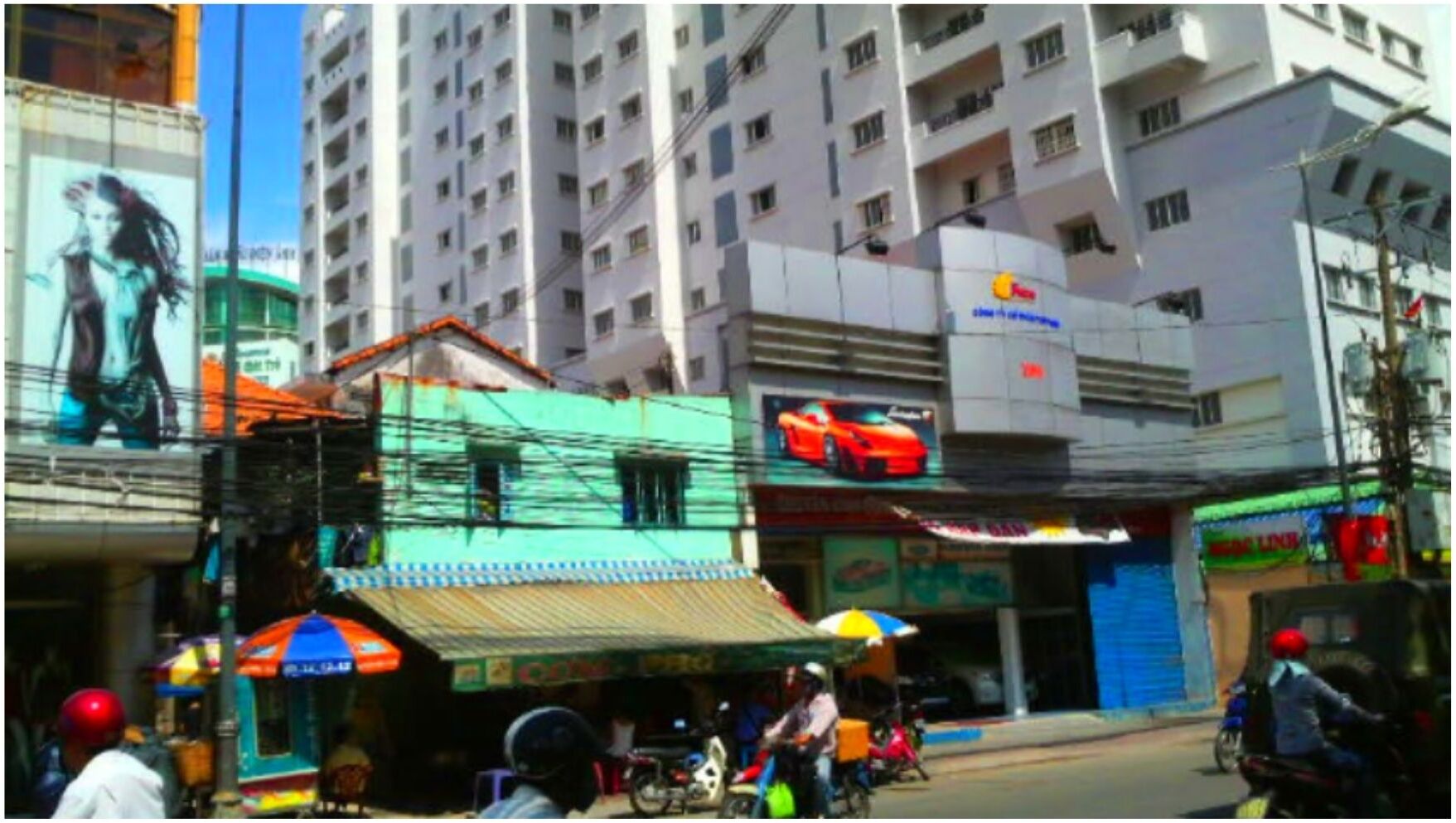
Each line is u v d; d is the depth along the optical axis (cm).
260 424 1700
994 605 2309
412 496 1675
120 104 1611
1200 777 1462
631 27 4972
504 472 1769
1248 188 3447
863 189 4169
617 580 1789
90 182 1566
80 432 1459
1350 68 3819
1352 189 3481
